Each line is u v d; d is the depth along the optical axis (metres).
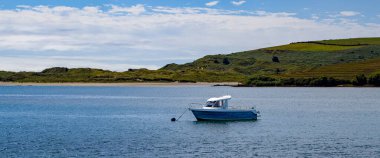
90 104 142.25
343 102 148.75
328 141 63.88
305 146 59.94
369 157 53.19
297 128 78.25
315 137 67.62
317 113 109.19
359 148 58.47
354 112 112.31
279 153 55.38
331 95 190.62
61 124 84.56
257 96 185.75
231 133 71.50
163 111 114.31
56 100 163.25
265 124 83.31
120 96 191.00
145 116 100.38
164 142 62.75
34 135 69.31
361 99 164.00
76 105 137.38
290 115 103.25
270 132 72.94
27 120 92.38
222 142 63.00
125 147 58.81
